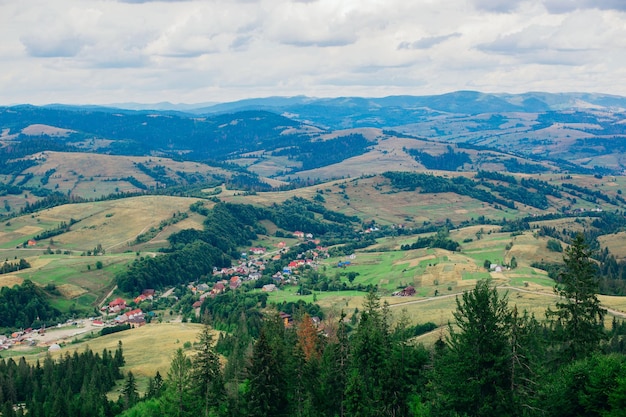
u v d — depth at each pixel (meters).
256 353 94.06
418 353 96.94
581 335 78.06
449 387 73.38
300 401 96.69
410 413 87.69
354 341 99.31
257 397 92.44
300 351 99.56
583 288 78.12
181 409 101.31
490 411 69.81
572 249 79.69
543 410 70.44
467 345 72.88
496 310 73.25
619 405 67.00
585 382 71.69
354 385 86.56
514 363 71.19
